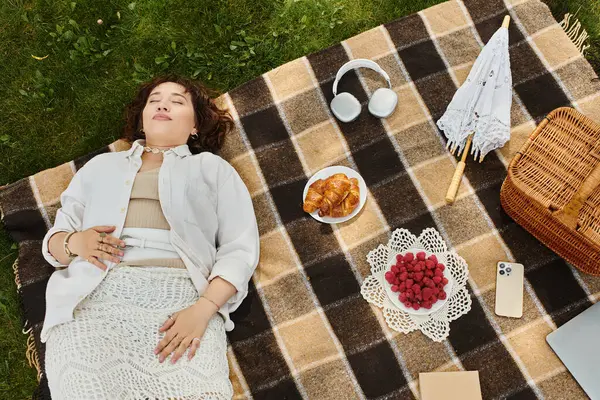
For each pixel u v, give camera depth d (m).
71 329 2.21
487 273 2.69
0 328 2.81
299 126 2.95
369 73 3.01
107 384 2.10
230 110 2.98
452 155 2.87
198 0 3.18
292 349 2.63
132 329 2.26
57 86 3.12
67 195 2.59
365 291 2.68
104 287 2.35
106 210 2.47
